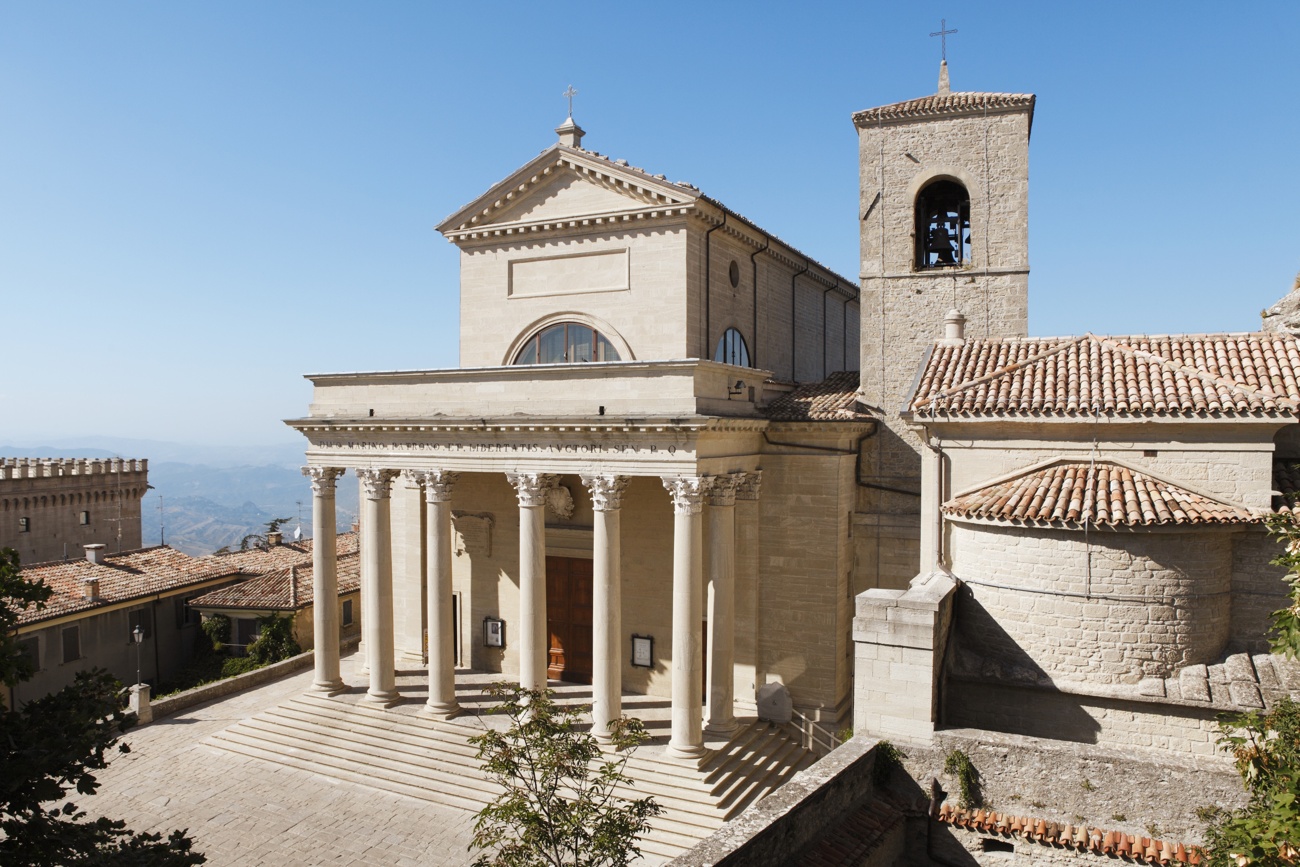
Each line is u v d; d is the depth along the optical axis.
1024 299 29.56
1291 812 11.30
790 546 28.83
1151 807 14.73
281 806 25.41
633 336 30.97
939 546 21.84
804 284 41.12
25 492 57.94
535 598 27.08
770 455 29.09
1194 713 17.81
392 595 30.66
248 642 47.09
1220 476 19.47
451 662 28.88
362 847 23.00
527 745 15.99
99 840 13.03
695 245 30.75
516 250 33.34
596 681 25.72
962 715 19.89
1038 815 15.55
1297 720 13.12
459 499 34.69
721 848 12.82
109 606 43.47
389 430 29.39
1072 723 18.97
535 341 33.28
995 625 20.09
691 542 24.53
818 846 14.69
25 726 13.11
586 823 14.73
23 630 39.00
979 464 21.95
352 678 34.28
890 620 17.23
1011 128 29.62
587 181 31.77
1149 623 18.61
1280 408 18.56
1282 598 19.05
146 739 31.03
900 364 30.72
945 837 16.12
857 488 30.28
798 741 27.77
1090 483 19.80
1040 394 21.36
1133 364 21.84
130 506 67.06
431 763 26.66
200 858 13.78
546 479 27.34
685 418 24.00
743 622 29.14
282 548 59.41
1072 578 19.12
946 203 32.00
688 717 24.47
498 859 14.80
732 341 33.78
